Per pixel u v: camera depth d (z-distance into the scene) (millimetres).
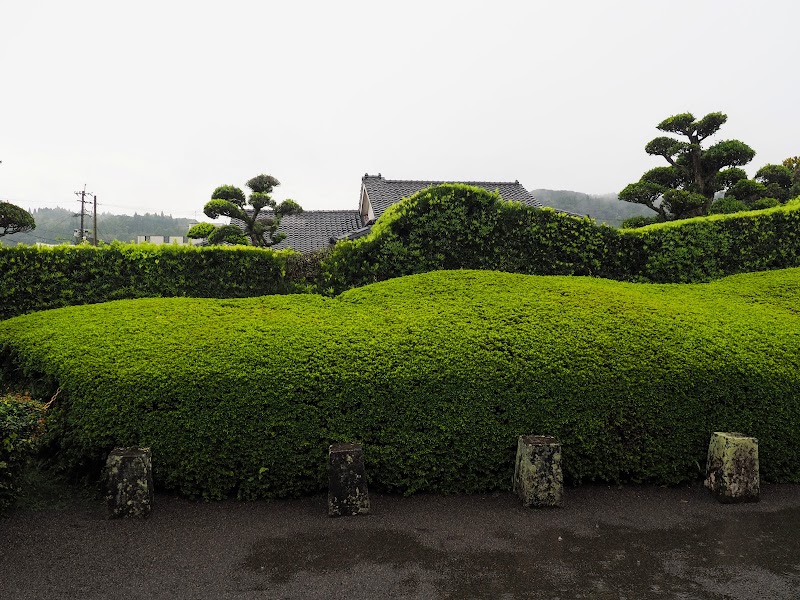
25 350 5297
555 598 3348
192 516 4359
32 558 3680
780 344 5637
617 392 4980
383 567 3674
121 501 4262
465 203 8703
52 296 7746
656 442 5066
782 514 4566
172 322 5684
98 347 5031
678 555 3877
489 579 3547
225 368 4711
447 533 4164
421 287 6961
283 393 4645
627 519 4438
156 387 4562
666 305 6492
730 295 7465
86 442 4531
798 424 5270
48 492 4570
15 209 16688
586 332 5543
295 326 5613
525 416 4895
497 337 5383
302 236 21484
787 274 8273
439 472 4848
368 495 4539
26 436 4270
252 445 4609
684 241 9008
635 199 16250
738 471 4785
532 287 6953
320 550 3885
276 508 4543
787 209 9305
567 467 4953
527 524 4328
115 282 7988
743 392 5172
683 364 5160
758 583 3523
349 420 4742
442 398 4816
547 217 8820
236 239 17266
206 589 3391
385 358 4984
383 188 21312
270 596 3332
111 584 3422
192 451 4574
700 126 15820
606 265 8891
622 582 3527
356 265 8398
